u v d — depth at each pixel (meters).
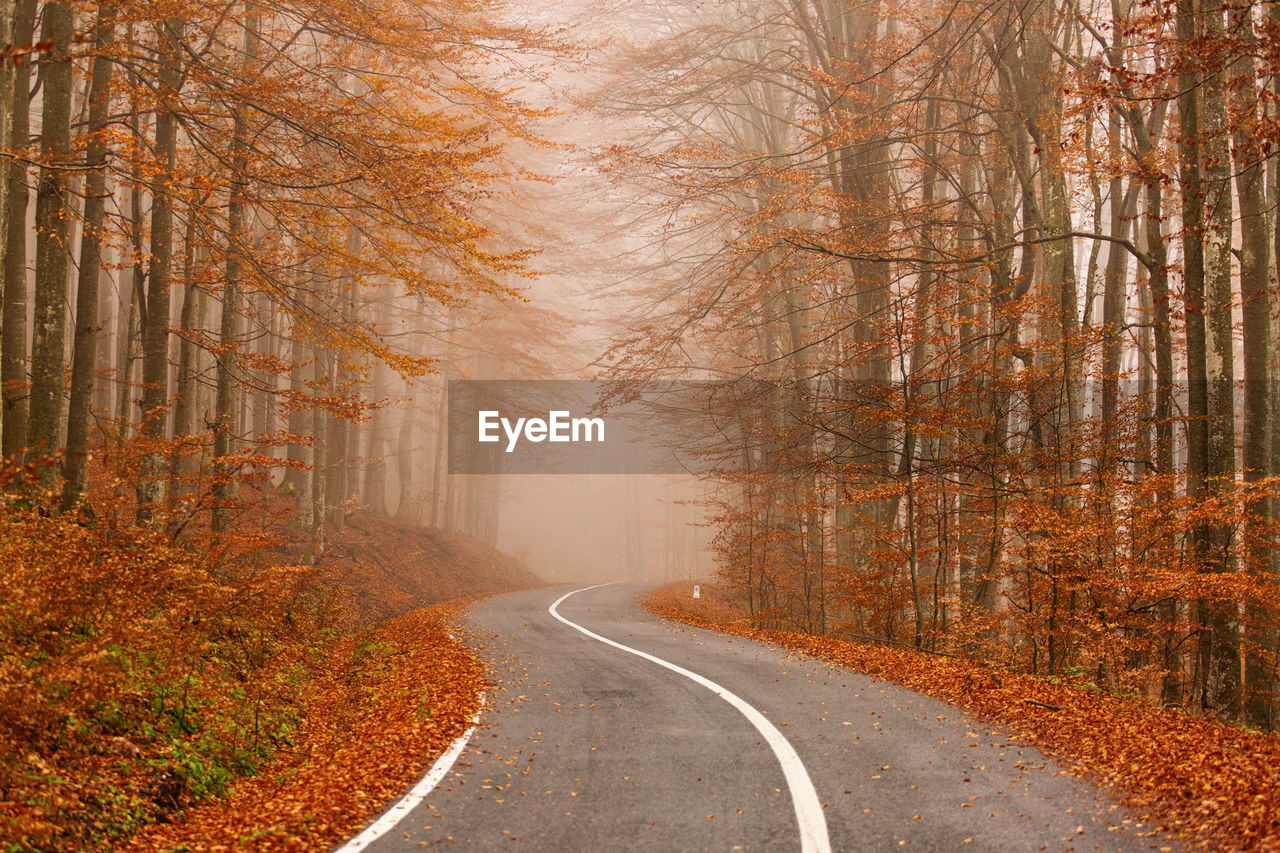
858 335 22.22
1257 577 13.14
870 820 5.96
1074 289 17.59
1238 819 5.57
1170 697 14.33
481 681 12.14
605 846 5.57
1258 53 9.63
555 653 15.38
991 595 18.02
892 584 18.00
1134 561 13.14
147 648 8.50
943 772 7.11
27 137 13.09
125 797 6.39
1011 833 5.64
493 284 14.48
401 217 13.74
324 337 15.09
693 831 5.82
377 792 6.81
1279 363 16.19
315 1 12.94
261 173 13.34
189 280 14.83
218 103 13.05
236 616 12.04
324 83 16.28
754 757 7.71
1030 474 15.81
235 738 8.55
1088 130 15.63
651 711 9.96
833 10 22.50
